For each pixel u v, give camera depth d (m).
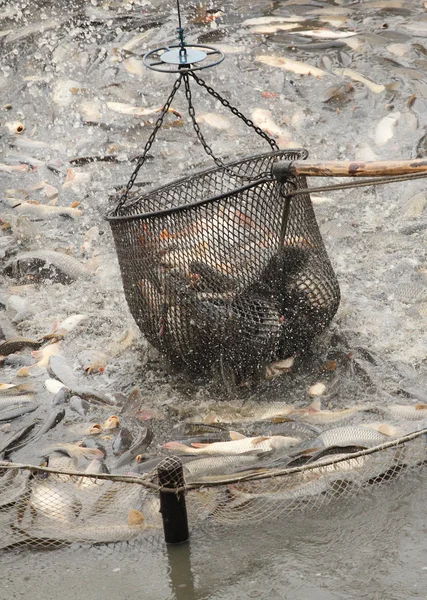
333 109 17.00
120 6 23.91
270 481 7.77
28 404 9.71
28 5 24.25
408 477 7.90
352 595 6.69
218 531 7.45
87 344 10.80
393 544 7.17
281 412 9.04
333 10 22.55
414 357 9.93
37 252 12.70
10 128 17.33
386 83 17.86
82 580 7.09
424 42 19.92
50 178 15.40
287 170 8.30
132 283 9.34
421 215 13.11
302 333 9.63
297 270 9.34
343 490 7.75
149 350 10.45
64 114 17.81
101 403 9.59
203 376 9.67
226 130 16.48
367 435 8.32
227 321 8.93
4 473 8.20
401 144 15.41
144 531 7.49
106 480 7.87
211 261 8.90
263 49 20.25
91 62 20.12
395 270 11.73
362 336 10.37
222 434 8.80
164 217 8.83
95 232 13.26
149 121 17.16
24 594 6.99
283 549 7.21
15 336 11.05
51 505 7.75
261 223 8.94
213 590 6.89
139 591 6.93
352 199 13.75
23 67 20.19
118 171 15.31
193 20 22.41
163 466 7.08
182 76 9.23
